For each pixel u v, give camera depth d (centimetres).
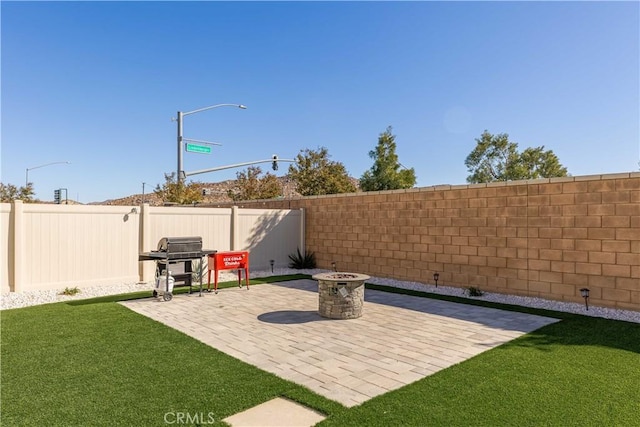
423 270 1237
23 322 727
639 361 525
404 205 1290
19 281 991
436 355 559
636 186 831
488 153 3594
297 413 374
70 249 1080
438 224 1197
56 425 344
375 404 392
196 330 690
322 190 3472
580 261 912
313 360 537
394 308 892
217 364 511
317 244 1611
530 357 545
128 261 1188
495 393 419
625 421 355
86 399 400
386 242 1348
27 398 402
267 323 746
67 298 975
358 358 546
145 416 362
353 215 1462
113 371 482
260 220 1524
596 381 454
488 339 643
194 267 1101
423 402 396
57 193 2481
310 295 1038
